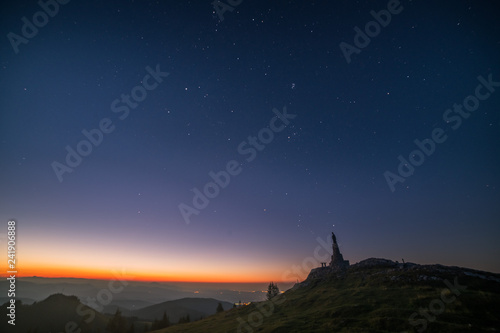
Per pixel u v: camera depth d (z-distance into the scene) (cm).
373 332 3975
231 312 9025
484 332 3694
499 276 6669
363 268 9219
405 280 6638
